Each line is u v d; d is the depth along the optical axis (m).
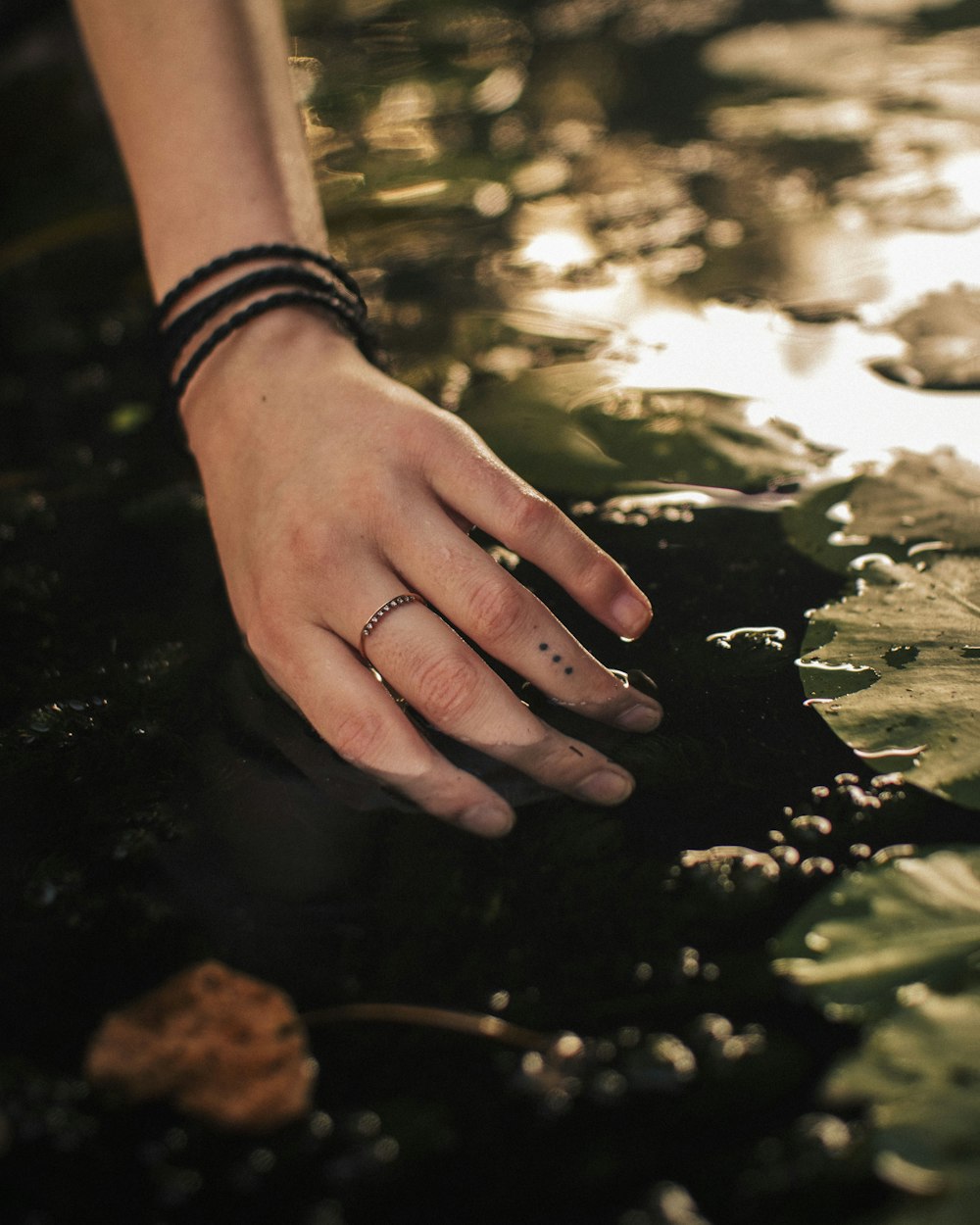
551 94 1.00
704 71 1.03
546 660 0.47
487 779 0.45
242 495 0.50
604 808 0.45
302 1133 0.38
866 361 0.63
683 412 0.60
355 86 1.00
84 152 0.89
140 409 0.64
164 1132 0.39
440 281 0.72
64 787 0.46
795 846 0.44
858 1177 0.37
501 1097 0.39
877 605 0.50
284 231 0.54
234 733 0.48
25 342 0.70
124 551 0.56
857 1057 0.39
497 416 0.61
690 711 0.48
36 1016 0.41
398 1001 0.41
